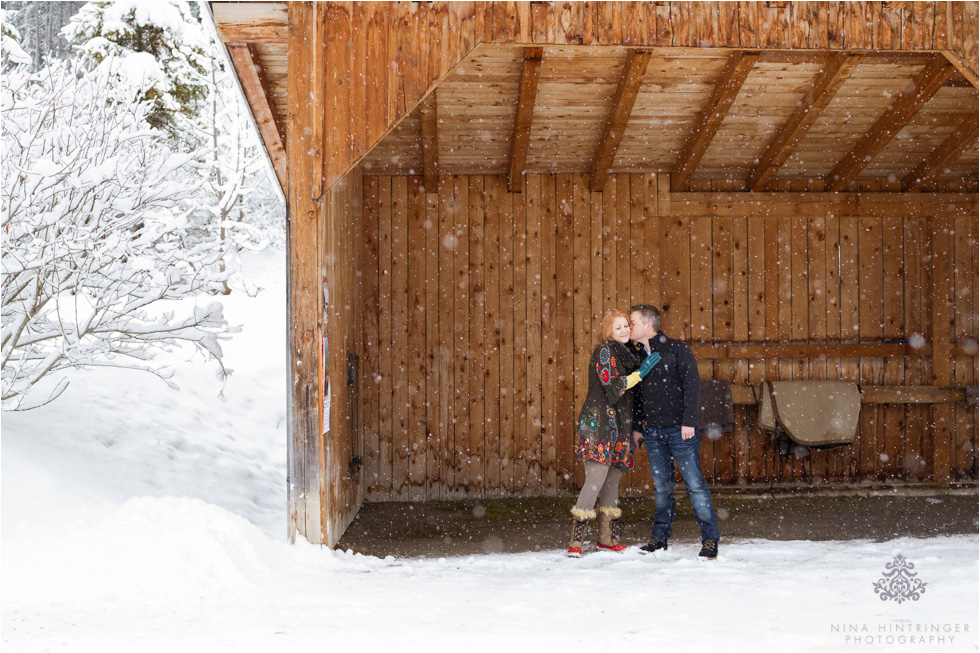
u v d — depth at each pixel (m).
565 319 7.69
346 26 4.70
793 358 7.83
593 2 4.83
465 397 7.64
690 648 2.60
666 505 5.21
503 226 7.68
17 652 2.49
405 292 7.63
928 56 5.90
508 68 5.96
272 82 5.61
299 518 4.72
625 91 6.10
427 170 7.40
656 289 7.71
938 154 7.38
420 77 4.71
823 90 6.13
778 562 4.66
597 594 3.62
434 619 3.06
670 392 5.04
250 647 2.56
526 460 7.66
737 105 6.62
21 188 5.12
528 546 5.68
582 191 7.71
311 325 4.70
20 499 4.56
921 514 6.78
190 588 3.45
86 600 3.24
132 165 5.40
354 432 7.01
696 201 7.71
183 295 5.81
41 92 5.38
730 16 4.93
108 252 5.27
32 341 5.59
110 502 5.20
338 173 4.69
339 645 2.61
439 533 6.20
